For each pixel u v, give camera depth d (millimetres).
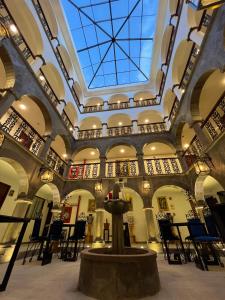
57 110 9969
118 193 3881
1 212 8359
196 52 8438
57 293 2572
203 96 8695
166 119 12555
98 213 8805
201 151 7688
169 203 11164
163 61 12109
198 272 3762
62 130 10656
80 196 12188
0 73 7984
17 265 4754
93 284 2520
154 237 7750
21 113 10297
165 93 12156
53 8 10828
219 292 2523
